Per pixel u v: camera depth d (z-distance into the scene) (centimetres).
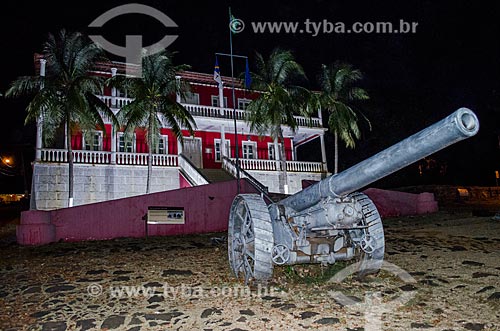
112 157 2283
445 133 422
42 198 2100
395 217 1728
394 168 501
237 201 696
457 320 480
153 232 1375
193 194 1462
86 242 1230
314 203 618
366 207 662
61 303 599
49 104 1895
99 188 2228
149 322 509
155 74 2178
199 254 962
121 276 754
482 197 3209
